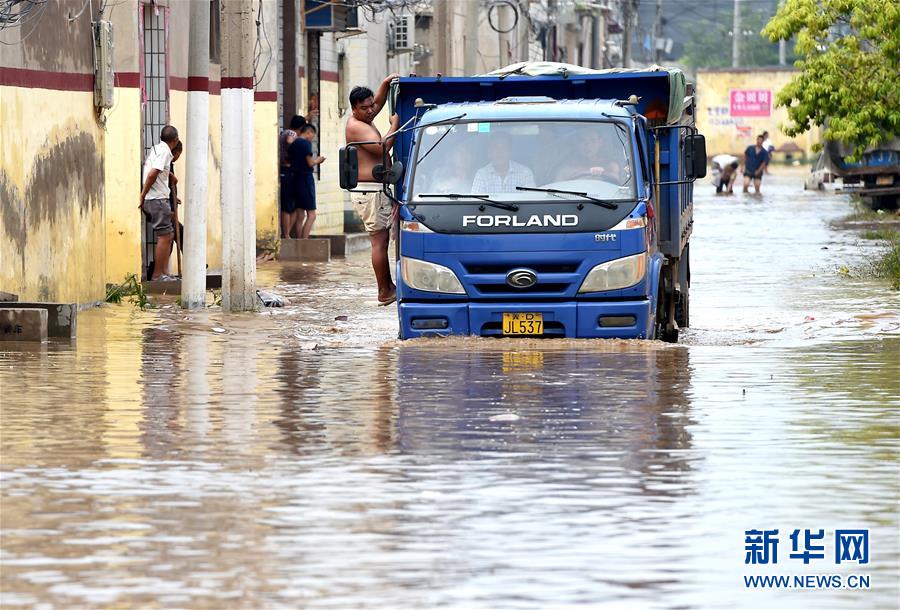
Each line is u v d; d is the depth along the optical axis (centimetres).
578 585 1683
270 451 2389
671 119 4012
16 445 2433
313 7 8138
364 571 1733
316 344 3775
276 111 7106
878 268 5906
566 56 17912
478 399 2873
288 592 1658
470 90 4106
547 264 3666
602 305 3662
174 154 5450
